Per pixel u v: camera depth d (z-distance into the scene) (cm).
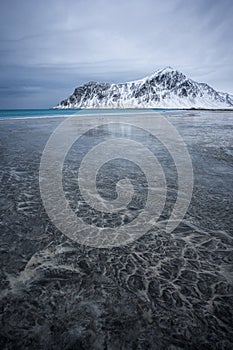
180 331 224
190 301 260
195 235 398
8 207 499
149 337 218
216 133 1811
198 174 752
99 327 227
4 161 914
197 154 1055
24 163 887
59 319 235
